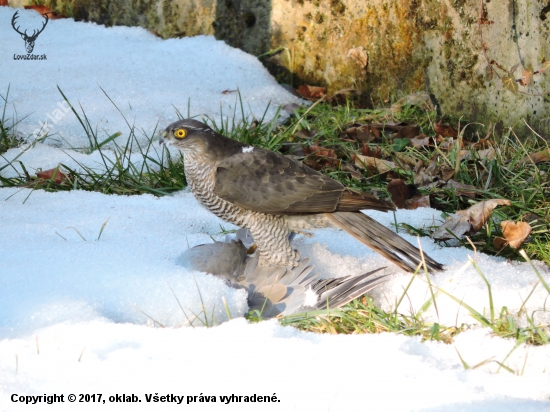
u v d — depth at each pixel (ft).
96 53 42.04
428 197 30.37
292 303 22.79
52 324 20.20
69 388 16.81
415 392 16.98
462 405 16.19
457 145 32.48
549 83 32.45
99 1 44.57
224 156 24.85
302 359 18.54
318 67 41.93
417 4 37.78
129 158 32.24
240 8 42.70
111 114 37.14
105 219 27.99
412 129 36.04
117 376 17.38
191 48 42.93
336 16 40.70
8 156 33.81
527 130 33.86
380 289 23.86
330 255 25.98
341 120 38.09
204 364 18.10
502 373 18.49
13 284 21.89
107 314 21.33
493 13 34.35
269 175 24.47
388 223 29.07
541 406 16.10
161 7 43.70
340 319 21.70
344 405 16.51
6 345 18.65
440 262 25.48
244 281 24.39
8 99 37.73
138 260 24.07
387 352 19.01
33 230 26.55
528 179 31.12
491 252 27.32
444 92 37.73
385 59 39.81
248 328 20.13
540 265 25.79
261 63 42.70
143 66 41.32
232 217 25.09
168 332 19.74
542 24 32.24
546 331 20.83
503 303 22.56
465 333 20.75
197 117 37.63
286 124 38.60
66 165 33.35
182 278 22.67
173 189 31.78
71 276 22.61
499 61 34.68
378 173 32.86
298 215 24.75
